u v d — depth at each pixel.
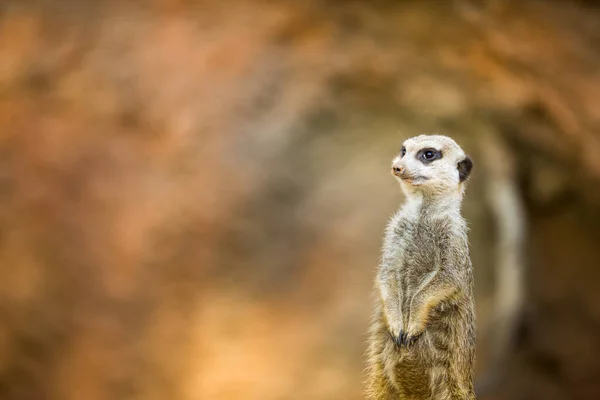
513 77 12.38
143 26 15.05
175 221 16.08
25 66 15.17
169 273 15.62
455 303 5.07
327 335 15.13
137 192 15.96
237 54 14.67
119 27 15.11
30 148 15.43
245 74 15.13
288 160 17.41
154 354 14.52
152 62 15.22
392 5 12.80
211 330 14.99
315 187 17.62
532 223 12.88
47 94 15.42
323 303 15.84
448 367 5.03
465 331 5.08
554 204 12.73
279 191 17.36
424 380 5.05
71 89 15.38
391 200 17.58
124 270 15.30
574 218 12.68
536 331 12.45
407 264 5.31
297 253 16.86
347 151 17.41
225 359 14.41
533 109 12.41
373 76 14.30
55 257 14.99
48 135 15.51
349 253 16.92
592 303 12.47
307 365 14.27
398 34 13.13
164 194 16.11
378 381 5.29
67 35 15.14
